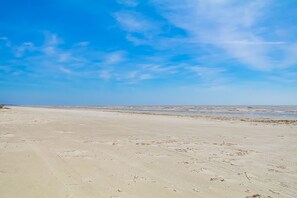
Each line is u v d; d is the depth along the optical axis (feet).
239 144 35.53
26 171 20.17
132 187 16.99
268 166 23.57
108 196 15.23
